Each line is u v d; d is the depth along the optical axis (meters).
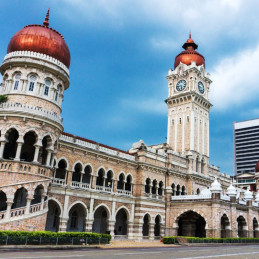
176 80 77.62
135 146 68.81
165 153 62.28
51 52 38.28
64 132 48.91
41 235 29.25
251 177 124.81
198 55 79.38
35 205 33.25
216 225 52.50
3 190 31.19
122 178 54.06
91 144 48.31
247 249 40.41
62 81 39.97
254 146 184.75
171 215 58.72
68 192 43.38
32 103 36.09
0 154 33.16
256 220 69.69
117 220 54.78
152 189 60.38
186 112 73.12
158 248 38.03
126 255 25.64
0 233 26.25
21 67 36.88
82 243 33.66
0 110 34.16
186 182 65.88
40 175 34.25
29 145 39.09
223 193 80.31
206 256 27.53
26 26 39.75
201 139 73.25
